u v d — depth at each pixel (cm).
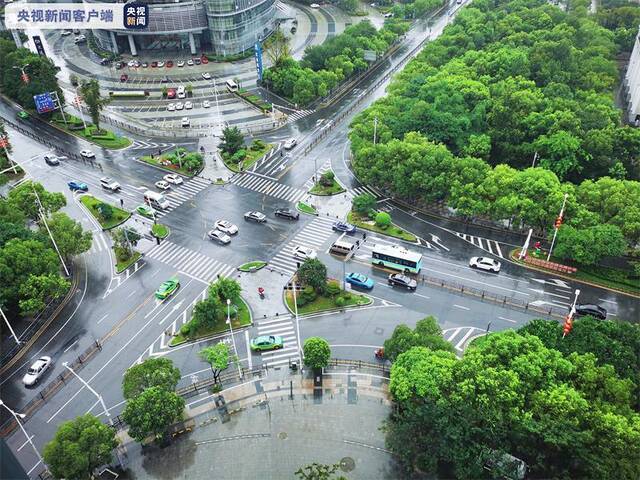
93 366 8700
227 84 18575
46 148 15275
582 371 7000
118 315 9688
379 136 13400
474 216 11862
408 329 8100
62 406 8044
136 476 7019
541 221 10619
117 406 8006
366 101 17725
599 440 6288
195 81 19312
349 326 9294
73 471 6312
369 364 8544
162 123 16525
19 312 9712
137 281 10481
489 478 6600
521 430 6544
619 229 9631
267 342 8869
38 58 17212
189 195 13150
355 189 13188
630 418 6506
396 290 10050
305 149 15025
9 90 17288
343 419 7719
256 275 10544
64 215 10769
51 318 9675
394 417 7306
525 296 9744
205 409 7925
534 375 6881
